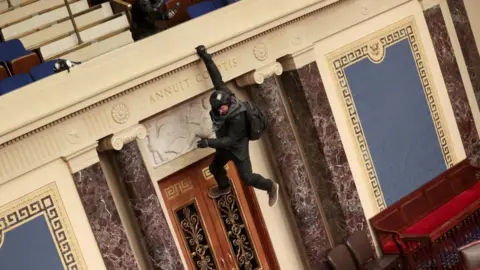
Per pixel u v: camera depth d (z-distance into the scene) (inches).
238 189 434.3
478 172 513.3
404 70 485.7
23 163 355.6
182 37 393.4
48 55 443.5
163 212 397.1
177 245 407.8
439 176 497.7
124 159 384.5
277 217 442.9
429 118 496.1
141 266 396.8
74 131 366.9
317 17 446.0
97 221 376.2
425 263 444.5
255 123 390.3
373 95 471.8
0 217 352.2
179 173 414.6
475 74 515.8
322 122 444.8
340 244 442.3
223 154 397.4
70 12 445.7
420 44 493.4
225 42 405.4
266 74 426.0
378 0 473.1
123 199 393.4
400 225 472.7
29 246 359.9
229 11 409.4
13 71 418.9
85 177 372.5
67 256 369.1
